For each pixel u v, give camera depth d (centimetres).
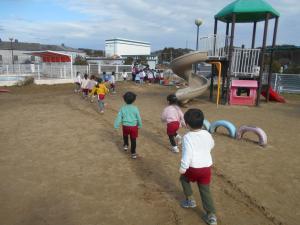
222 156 620
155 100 1550
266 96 1548
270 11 1359
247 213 389
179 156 614
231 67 1435
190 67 1484
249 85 1384
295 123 1007
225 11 1450
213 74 1612
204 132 352
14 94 1797
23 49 5572
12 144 684
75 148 657
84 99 1533
